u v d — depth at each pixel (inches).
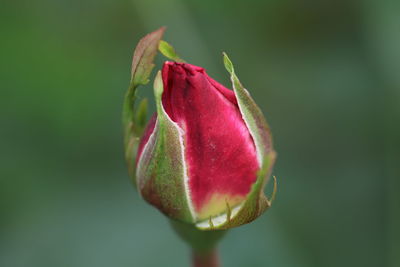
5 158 11.1
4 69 11.4
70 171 11.4
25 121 11.3
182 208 8.0
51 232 11.1
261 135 8.0
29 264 11.0
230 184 8.0
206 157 7.9
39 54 11.5
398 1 10.9
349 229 11.0
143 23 11.5
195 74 7.8
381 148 11.3
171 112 7.8
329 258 10.9
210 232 8.6
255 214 7.8
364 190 11.2
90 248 11.2
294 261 10.8
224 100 7.9
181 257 11.2
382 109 11.3
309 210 11.1
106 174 11.5
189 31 11.0
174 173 7.9
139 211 11.4
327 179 11.3
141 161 8.0
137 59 7.9
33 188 11.2
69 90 11.4
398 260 10.5
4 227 11.1
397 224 10.5
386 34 10.9
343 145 11.4
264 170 7.6
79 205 11.3
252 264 10.8
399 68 10.8
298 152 11.5
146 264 11.2
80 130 11.4
